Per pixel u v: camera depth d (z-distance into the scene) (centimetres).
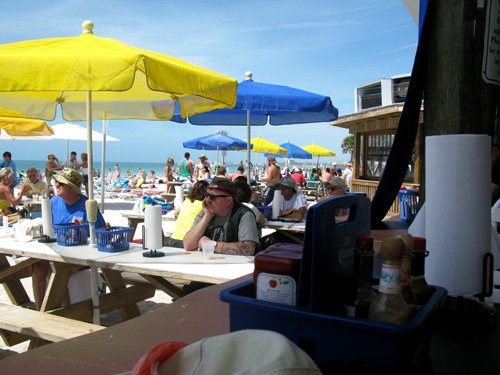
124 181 2155
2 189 692
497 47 181
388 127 1105
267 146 2066
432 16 191
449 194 141
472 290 141
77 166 1652
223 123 791
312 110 615
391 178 297
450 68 180
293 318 100
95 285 358
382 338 92
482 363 115
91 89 296
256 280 109
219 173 1359
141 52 324
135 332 152
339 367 93
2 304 356
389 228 318
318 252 100
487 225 142
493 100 182
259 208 600
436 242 143
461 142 140
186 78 335
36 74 295
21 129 805
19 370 123
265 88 636
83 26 365
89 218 371
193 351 87
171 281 409
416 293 117
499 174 301
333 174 2011
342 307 109
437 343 127
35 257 348
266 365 75
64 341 144
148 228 336
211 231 365
